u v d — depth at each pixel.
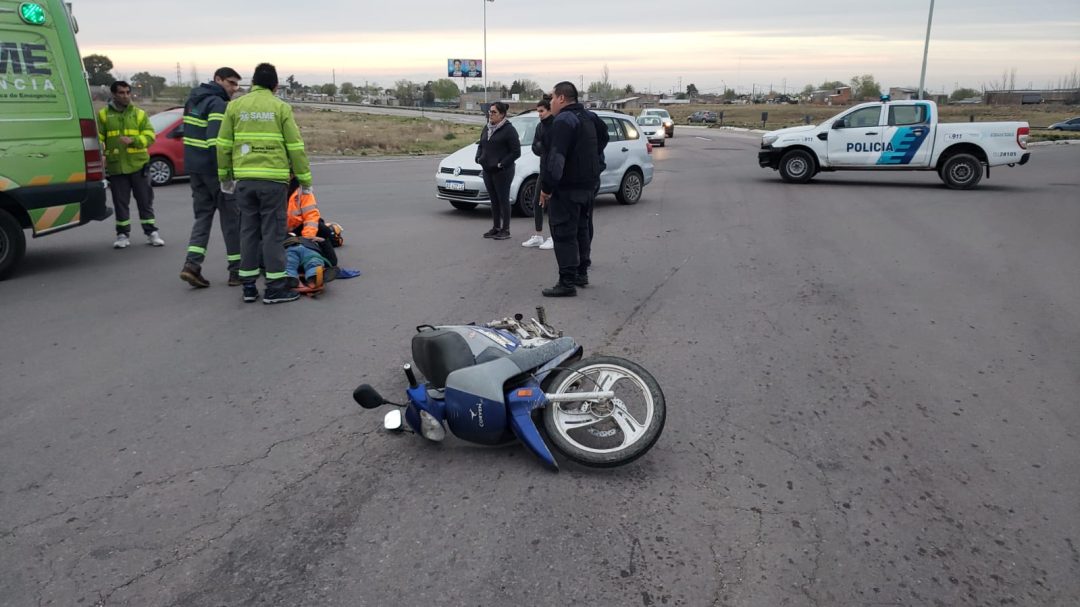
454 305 6.83
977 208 13.16
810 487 3.69
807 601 2.88
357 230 10.94
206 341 5.83
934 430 4.30
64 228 8.20
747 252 9.25
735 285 7.59
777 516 3.44
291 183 7.74
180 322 6.33
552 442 3.79
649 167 14.15
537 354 3.96
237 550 3.20
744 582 2.99
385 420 4.05
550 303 6.89
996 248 9.46
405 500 3.58
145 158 9.47
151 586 2.97
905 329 6.14
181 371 5.21
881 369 5.24
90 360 5.43
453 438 4.21
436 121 56.06
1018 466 3.89
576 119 6.66
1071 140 36.44
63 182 8.04
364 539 3.27
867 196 15.00
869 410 4.57
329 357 5.46
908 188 16.47
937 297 7.13
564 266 7.02
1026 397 4.76
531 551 3.18
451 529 3.34
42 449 4.09
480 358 4.08
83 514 3.47
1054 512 3.47
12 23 7.57
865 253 9.19
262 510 3.50
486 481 3.74
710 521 3.40
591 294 7.22
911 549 3.20
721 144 36.25
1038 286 7.52
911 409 4.58
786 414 4.51
